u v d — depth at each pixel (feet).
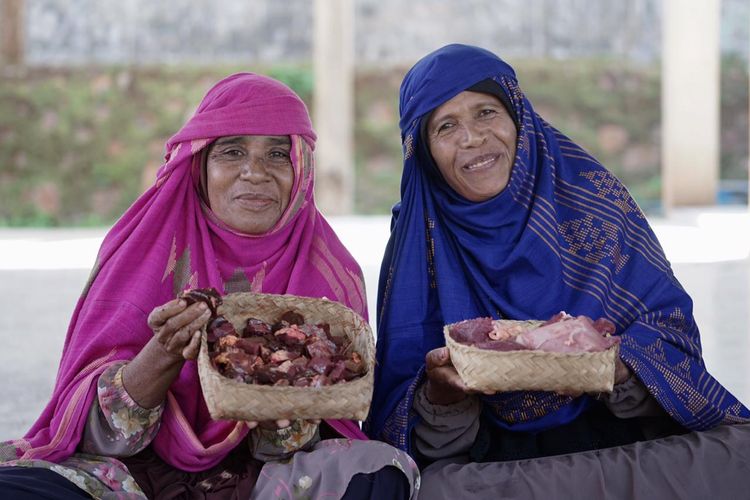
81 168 41.98
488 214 8.99
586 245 9.07
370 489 7.08
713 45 40.16
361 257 28.60
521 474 7.75
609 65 43.09
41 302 23.63
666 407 8.17
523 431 8.49
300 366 6.75
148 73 42.11
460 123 8.86
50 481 6.83
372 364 6.95
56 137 41.93
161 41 42.80
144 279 8.04
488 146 8.80
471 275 9.02
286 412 6.42
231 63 42.75
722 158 44.29
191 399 7.81
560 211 9.18
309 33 43.14
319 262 8.63
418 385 8.34
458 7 43.57
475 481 7.74
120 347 7.82
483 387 7.08
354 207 43.14
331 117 38.91
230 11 42.91
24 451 7.34
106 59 42.57
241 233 8.32
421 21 43.65
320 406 6.44
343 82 38.73
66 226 41.93
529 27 43.52
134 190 42.09
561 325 7.22
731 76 44.19
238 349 6.82
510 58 43.52
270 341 7.13
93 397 7.34
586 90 43.14
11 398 14.94
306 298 7.64
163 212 8.27
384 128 43.21
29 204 41.96
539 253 8.87
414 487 7.31
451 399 8.13
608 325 7.60
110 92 41.96
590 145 43.24
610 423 8.59
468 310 8.91
